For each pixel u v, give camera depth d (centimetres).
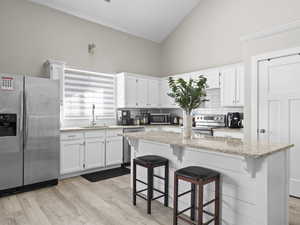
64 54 414
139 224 210
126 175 377
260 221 169
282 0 354
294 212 236
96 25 462
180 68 537
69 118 425
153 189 249
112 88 493
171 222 214
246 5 407
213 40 464
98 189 307
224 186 195
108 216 226
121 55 505
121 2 428
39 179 311
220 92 420
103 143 404
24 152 297
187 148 228
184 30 527
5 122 282
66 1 394
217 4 457
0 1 346
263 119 308
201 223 175
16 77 288
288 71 285
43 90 315
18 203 258
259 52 311
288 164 199
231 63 432
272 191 174
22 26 366
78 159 369
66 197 277
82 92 445
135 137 259
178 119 520
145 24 506
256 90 314
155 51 579
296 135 280
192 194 212
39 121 310
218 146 186
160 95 546
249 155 155
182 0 471
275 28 291
